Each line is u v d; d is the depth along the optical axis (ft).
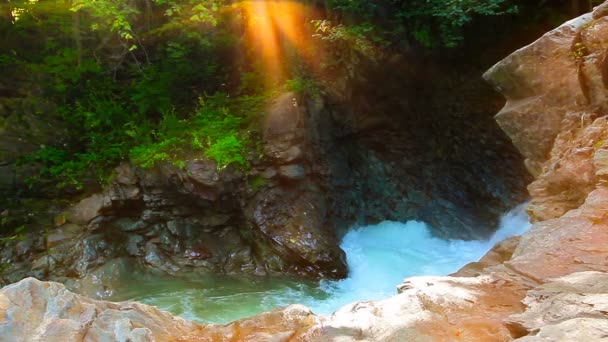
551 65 20.90
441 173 41.32
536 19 38.19
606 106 19.56
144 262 31.32
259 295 28.89
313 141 34.58
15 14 39.91
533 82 21.49
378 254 34.60
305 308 10.48
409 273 31.91
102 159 33.32
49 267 29.71
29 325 8.72
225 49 39.68
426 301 9.85
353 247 35.40
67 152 34.76
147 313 10.15
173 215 32.73
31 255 30.37
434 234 37.70
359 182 39.19
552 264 11.37
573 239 12.66
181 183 31.45
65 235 31.04
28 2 39.52
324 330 9.22
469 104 40.19
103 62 39.70
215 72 39.34
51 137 35.04
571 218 14.02
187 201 32.65
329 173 35.76
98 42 40.37
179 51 37.27
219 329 9.92
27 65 37.63
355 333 9.00
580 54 20.29
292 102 32.73
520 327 8.47
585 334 7.64
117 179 31.81
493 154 39.24
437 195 40.42
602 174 15.65
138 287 29.63
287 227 31.60
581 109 20.15
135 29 40.06
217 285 30.12
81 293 28.50
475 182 40.11
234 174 31.55
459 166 41.09
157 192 32.04
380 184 39.96
